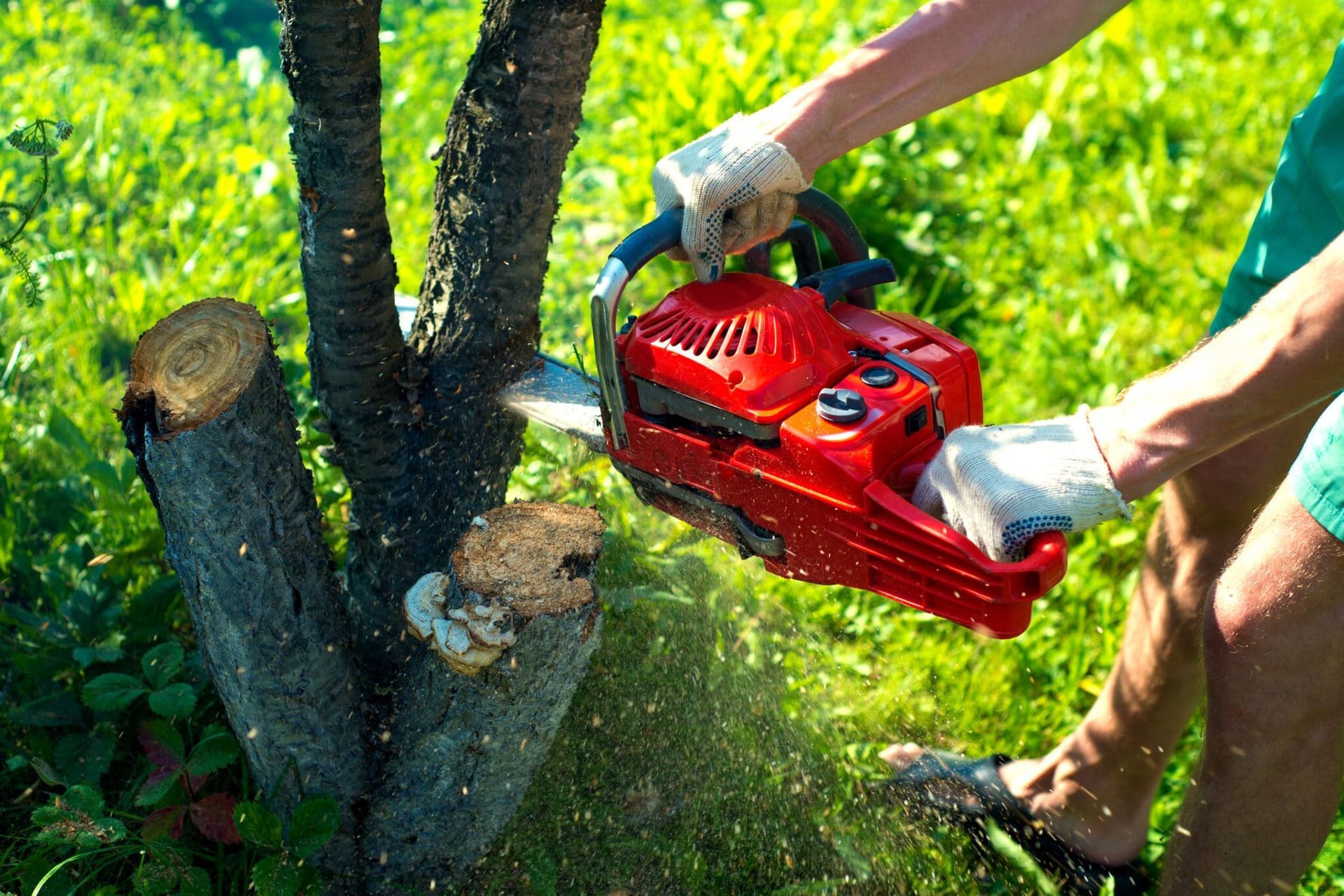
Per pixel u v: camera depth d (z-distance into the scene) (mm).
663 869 2426
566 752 2549
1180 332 4238
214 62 5859
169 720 2568
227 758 2289
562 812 2469
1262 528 1836
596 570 2111
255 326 1955
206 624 2041
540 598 1961
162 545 2971
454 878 2312
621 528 2842
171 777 2250
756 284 1984
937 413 1898
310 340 2201
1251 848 1930
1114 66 6133
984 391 3867
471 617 1939
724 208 1901
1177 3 6828
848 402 1803
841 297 2141
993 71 1966
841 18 6266
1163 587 2350
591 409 2299
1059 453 1687
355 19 1873
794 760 2627
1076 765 2520
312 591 2072
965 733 2818
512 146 2109
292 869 2105
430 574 2102
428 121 5121
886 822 2586
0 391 3406
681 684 2680
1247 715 1856
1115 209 5062
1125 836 2520
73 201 4387
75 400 3520
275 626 2020
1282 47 6387
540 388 2359
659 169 1943
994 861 2557
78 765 2438
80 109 4676
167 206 4363
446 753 2127
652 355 1973
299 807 2143
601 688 2637
